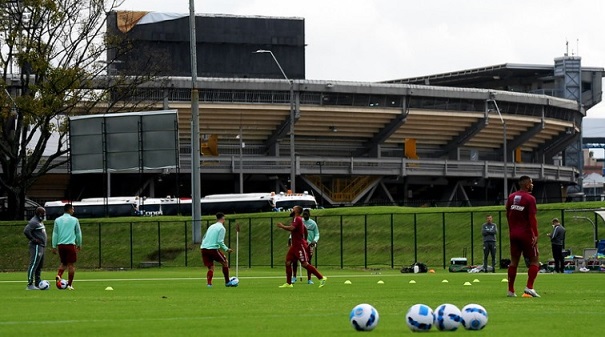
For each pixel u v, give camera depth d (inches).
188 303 1860.2
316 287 2524.6
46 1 5492.1
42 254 2495.1
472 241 4350.4
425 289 2379.4
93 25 5782.5
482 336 1189.7
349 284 2706.7
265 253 5073.8
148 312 1605.6
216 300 1961.1
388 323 1363.2
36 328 1314.0
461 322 1248.8
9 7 5644.7
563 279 2864.2
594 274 3294.8
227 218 5285.4
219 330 1273.4
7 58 5654.5
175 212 7416.3
